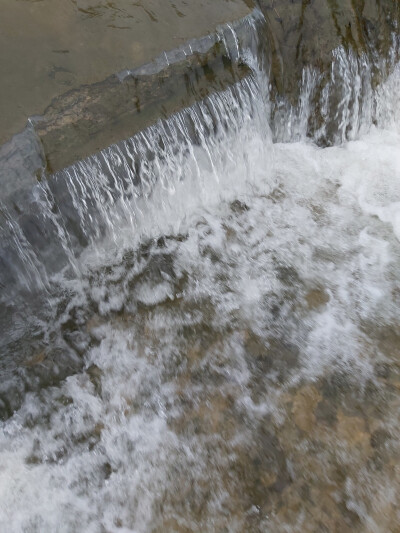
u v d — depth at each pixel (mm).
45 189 2959
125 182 3297
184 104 3350
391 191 3850
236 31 3428
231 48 3438
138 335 3158
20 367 2992
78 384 2959
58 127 3004
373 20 3867
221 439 2701
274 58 3652
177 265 3486
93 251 3410
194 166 3566
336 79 3848
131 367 3023
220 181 3770
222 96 3469
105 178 3188
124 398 2902
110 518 2518
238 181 3863
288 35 3656
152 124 3260
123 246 3537
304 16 3674
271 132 3922
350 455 2580
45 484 2633
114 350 3104
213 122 3492
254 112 3684
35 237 3031
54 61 3223
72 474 2664
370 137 4184
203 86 3395
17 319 3133
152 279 3418
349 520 2393
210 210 3764
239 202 3814
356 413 2723
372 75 3980
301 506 2445
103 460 2699
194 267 3479
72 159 3039
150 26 3408
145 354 3072
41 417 2846
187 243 3604
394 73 4109
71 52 3268
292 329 3125
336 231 3629
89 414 2854
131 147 3213
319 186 3898
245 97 3578
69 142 3029
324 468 2551
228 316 3209
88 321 3240
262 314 3207
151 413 2838
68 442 2764
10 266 2977
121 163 3211
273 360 2986
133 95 3195
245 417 2764
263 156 3924
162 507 2518
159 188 3490
